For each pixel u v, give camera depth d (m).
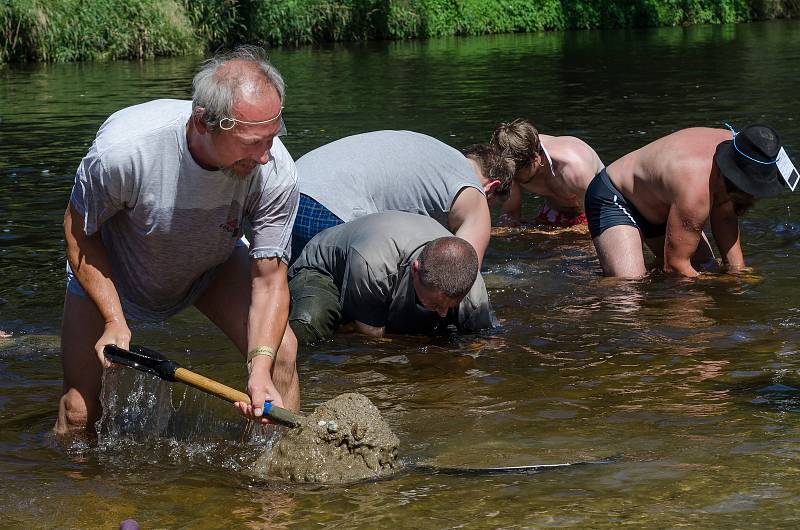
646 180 6.00
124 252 3.60
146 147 3.27
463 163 5.42
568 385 4.16
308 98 14.02
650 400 3.91
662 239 6.27
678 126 11.10
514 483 3.11
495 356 4.61
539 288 5.79
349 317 5.05
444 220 5.33
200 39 22.77
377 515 2.91
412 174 5.35
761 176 5.59
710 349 4.58
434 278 4.49
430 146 5.47
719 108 12.47
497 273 6.12
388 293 4.88
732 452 3.29
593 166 7.13
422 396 4.08
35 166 9.30
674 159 5.82
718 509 2.83
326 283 5.03
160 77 16.88
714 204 5.93
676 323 5.02
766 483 3.01
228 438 3.63
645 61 19.53
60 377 4.34
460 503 2.96
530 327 5.05
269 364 3.44
